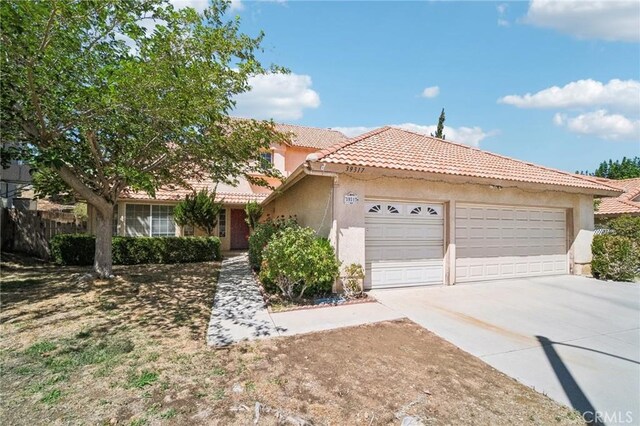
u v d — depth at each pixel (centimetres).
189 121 738
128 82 618
